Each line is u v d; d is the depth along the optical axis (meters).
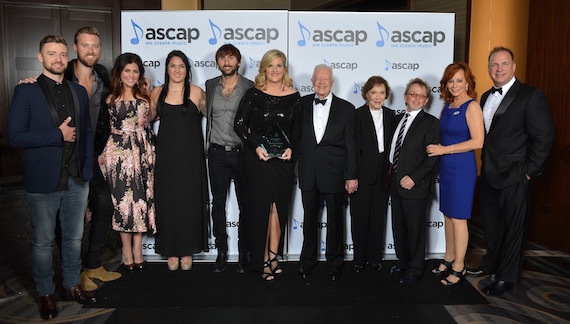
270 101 3.21
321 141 3.29
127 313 2.84
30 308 2.93
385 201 3.54
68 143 2.70
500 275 3.23
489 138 3.23
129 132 3.35
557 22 4.26
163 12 3.72
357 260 3.59
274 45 3.76
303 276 3.46
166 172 3.47
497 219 3.42
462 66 3.18
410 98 3.27
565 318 2.81
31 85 2.60
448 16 3.79
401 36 3.79
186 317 2.79
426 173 3.22
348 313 2.85
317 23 3.76
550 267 3.78
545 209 4.44
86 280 3.23
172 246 3.52
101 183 3.30
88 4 6.99
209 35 3.73
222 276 3.50
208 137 3.53
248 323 2.71
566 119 4.23
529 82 4.60
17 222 5.11
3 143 7.13
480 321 2.76
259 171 3.26
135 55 3.31
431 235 3.92
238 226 3.72
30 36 6.98
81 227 2.91
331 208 3.39
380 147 3.46
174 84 3.43
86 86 3.17
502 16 4.94
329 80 3.30
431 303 3.01
